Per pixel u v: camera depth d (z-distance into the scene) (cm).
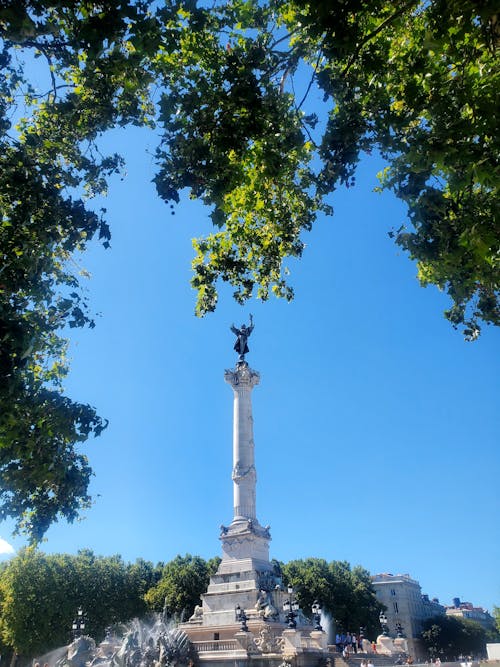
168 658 3831
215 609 4453
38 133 1781
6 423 1474
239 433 5175
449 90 1374
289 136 1609
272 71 1603
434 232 1595
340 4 1219
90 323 1792
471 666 4234
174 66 1689
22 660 6706
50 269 1775
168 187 1602
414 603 15650
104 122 1714
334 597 7875
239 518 4841
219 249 2261
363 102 1567
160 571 8175
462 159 1276
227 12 1617
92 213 1638
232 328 5816
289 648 3594
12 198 1577
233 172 1609
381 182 1802
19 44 1425
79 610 5144
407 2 1296
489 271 1565
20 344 1413
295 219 2200
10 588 6175
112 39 1270
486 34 1189
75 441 1752
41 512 1802
